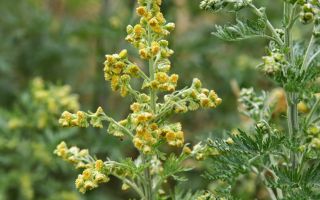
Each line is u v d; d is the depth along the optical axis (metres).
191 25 7.98
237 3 2.86
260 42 7.73
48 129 5.93
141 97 2.84
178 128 2.78
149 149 2.71
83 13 10.45
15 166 6.35
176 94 2.87
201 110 7.13
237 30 2.88
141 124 2.73
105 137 6.18
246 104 3.61
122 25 6.70
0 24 8.11
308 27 7.05
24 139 6.21
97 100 7.42
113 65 2.78
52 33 7.98
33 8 8.22
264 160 3.27
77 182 2.84
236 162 2.83
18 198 6.36
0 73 7.96
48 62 8.01
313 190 2.82
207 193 3.04
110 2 7.53
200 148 3.01
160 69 2.80
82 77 8.66
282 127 4.26
